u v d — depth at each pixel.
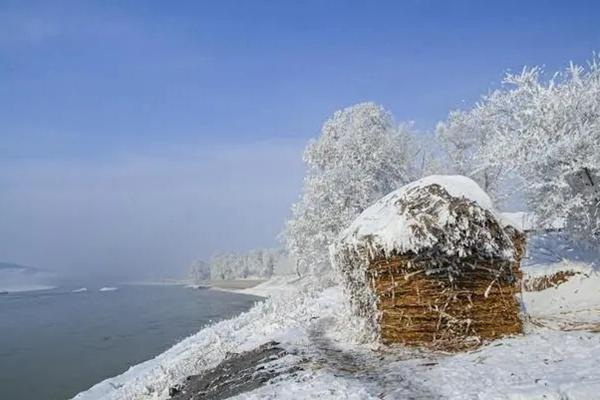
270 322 19.92
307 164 34.78
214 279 155.88
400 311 12.27
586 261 18.80
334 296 22.80
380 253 12.52
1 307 82.31
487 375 8.82
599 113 17.58
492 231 12.06
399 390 8.64
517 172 18.81
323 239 31.34
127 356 33.97
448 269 11.93
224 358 16.17
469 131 37.56
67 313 67.25
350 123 35.00
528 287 18.42
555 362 9.07
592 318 13.51
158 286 162.25
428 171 37.41
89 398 19.78
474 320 11.81
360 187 31.94
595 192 17.28
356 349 12.80
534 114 18.08
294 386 9.28
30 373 30.45
